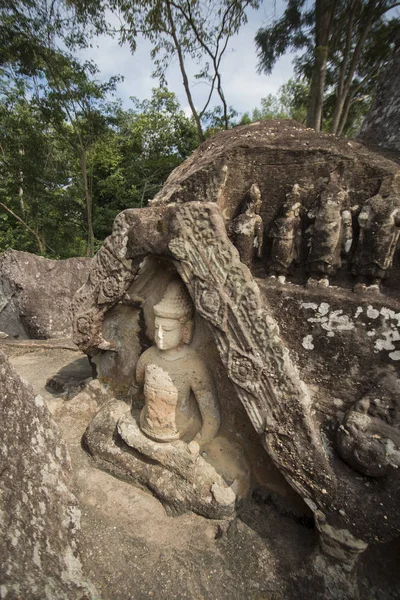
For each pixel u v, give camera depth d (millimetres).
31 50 7168
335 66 5906
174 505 1566
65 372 2812
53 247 10242
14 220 9859
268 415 1381
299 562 1385
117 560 1363
